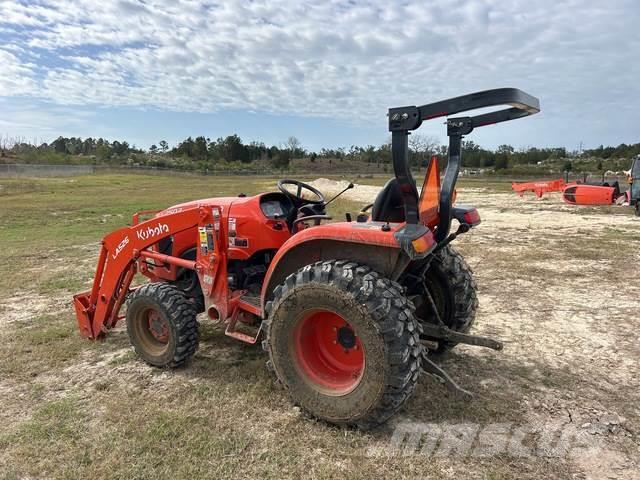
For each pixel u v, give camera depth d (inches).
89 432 119.0
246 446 111.3
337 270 113.7
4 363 161.9
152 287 156.3
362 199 836.0
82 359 166.6
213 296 153.8
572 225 466.6
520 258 310.7
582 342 171.6
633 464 105.0
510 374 147.2
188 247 173.6
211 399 133.1
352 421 114.4
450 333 141.9
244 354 164.6
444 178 130.7
